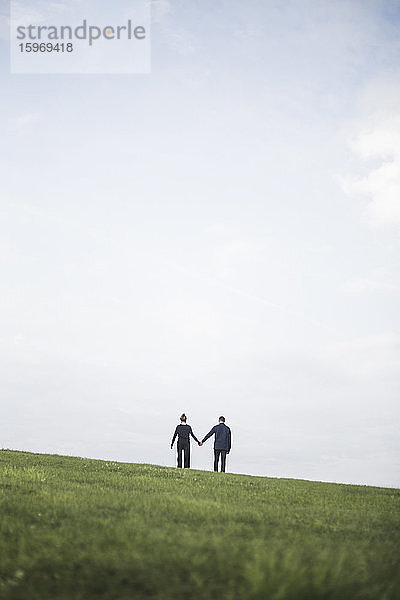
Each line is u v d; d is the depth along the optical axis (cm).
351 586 680
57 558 782
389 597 686
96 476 1808
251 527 1044
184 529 984
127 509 1165
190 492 1533
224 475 2250
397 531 1113
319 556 781
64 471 1900
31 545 850
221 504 1288
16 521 999
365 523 1182
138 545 827
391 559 850
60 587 704
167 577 711
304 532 1036
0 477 1622
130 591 690
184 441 2677
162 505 1212
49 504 1166
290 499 1512
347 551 838
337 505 1454
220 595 667
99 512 1112
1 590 697
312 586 657
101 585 704
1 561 786
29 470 1834
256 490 1695
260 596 646
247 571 697
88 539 874
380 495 1800
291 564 708
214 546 820
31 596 680
